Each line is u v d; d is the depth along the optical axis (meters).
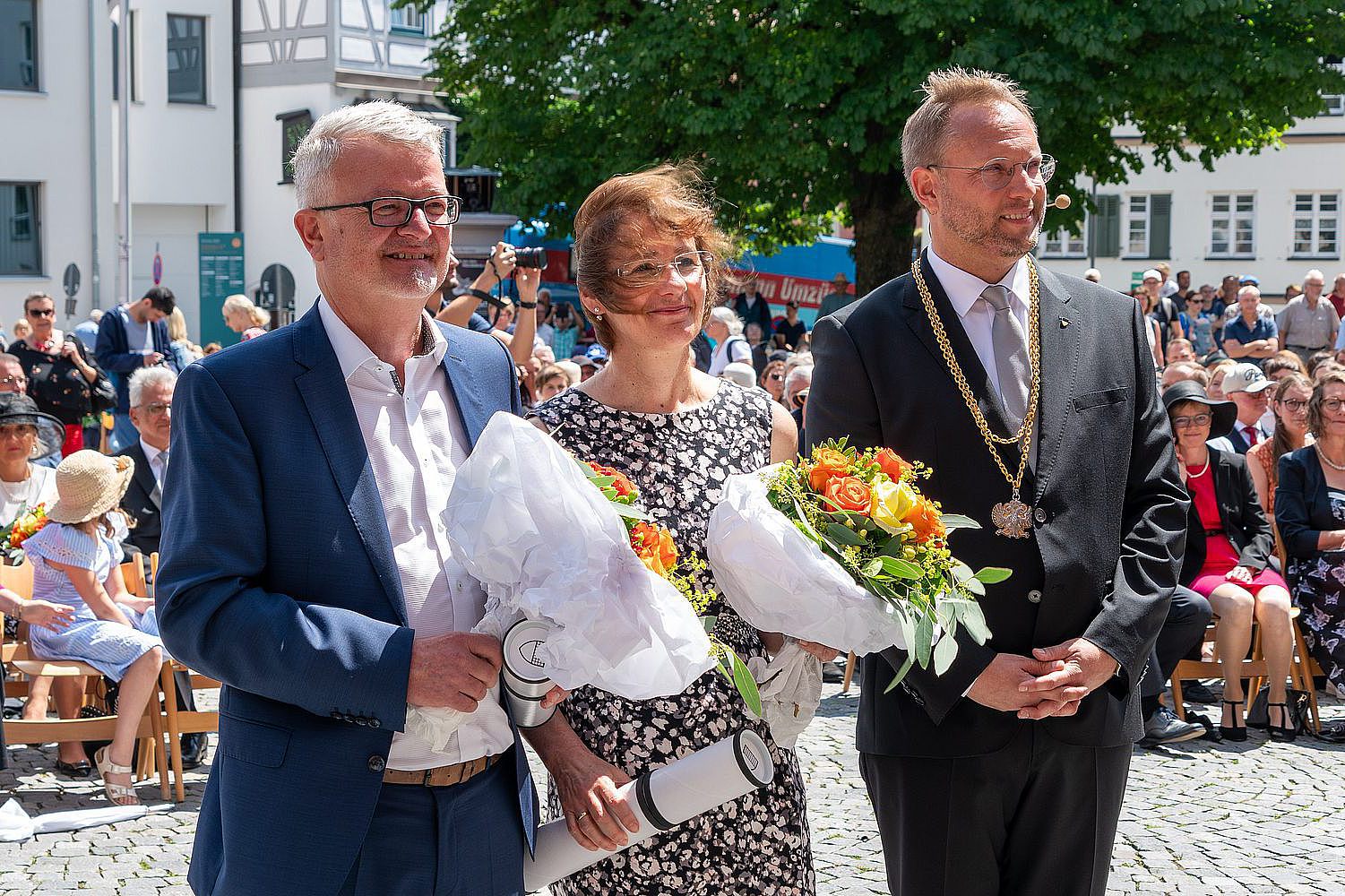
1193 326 21.14
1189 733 6.60
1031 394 3.06
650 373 2.84
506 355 2.63
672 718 2.70
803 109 17.91
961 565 2.60
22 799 5.74
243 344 2.35
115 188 27.16
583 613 2.15
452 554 2.32
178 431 2.29
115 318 12.09
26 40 24.94
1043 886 3.07
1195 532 7.05
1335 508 7.04
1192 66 17.36
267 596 2.19
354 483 2.29
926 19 16.66
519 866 2.44
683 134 18.67
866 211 19.33
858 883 4.74
